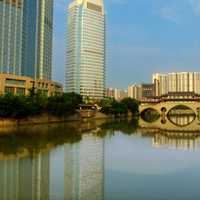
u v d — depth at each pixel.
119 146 97.38
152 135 134.25
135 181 53.47
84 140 110.00
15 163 66.25
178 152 86.81
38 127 151.75
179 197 44.69
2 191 46.34
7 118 148.62
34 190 47.12
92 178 54.97
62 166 64.25
